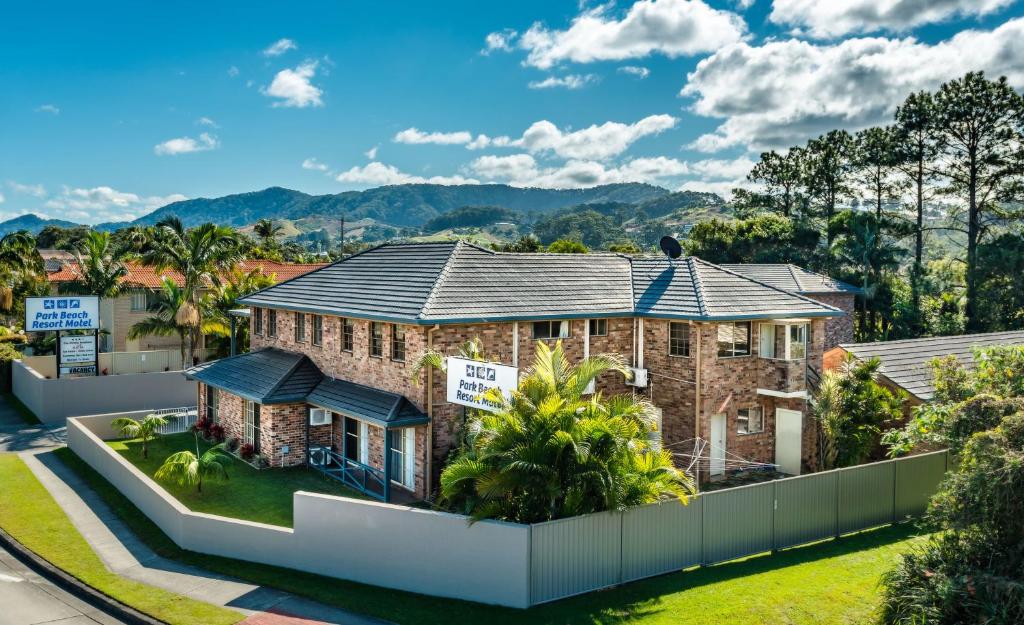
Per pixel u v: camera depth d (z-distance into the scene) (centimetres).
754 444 2466
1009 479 1127
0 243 4928
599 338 2456
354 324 2433
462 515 1472
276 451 2428
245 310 3634
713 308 2319
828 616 1311
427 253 2642
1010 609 1145
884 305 5175
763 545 1661
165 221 3772
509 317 2188
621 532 1477
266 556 1666
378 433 2330
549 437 1438
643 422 1598
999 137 5347
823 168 7044
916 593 1246
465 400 1859
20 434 3033
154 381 3522
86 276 3991
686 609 1345
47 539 1806
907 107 5688
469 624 1325
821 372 2514
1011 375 1420
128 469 2136
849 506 1795
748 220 6606
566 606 1384
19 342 4275
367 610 1405
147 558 1708
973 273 5116
